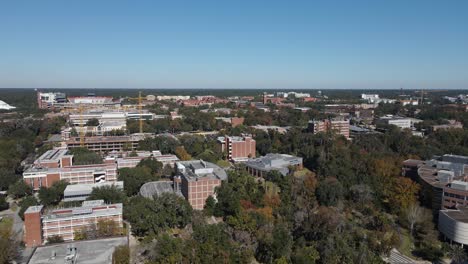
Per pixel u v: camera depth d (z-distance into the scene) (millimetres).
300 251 185250
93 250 174625
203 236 190000
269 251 187125
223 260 171125
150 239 195000
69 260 163625
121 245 176625
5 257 177125
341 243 190750
